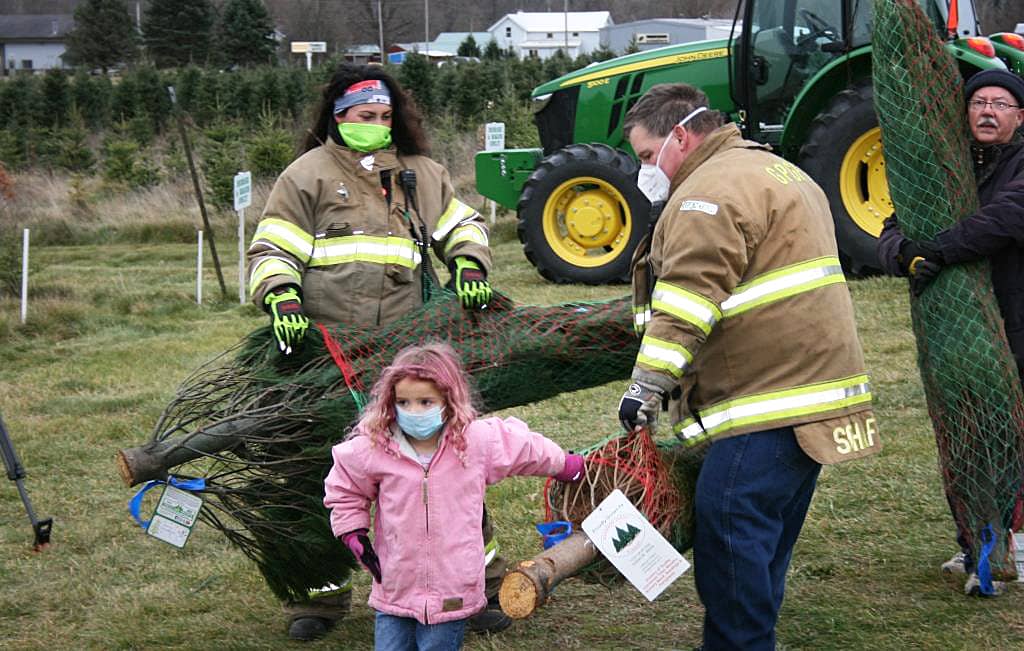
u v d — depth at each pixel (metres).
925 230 4.13
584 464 3.47
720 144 3.47
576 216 12.15
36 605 4.73
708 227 3.24
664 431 6.67
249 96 30.53
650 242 3.57
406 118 4.13
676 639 4.11
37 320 11.46
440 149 22.97
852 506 5.25
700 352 3.46
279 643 4.21
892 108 4.12
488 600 4.21
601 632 4.18
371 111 4.00
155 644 4.28
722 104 12.05
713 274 3.23
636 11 77.19
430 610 3.28
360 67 4.05
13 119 30.34
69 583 4.94
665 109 3.47
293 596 4.23
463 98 30.23
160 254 17.30
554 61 33.84
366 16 64.25
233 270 15.34
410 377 3.21
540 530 3.50
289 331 3.77
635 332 3.71
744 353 3.37
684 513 3.54
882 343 8.23
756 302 3.33
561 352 4.02
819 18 10.88
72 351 10.28
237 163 20.11
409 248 4.06
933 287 4.14
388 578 3.32
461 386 3.27
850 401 3.36
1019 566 4.13
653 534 3.33
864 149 10.38
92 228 19.59
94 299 12.88
